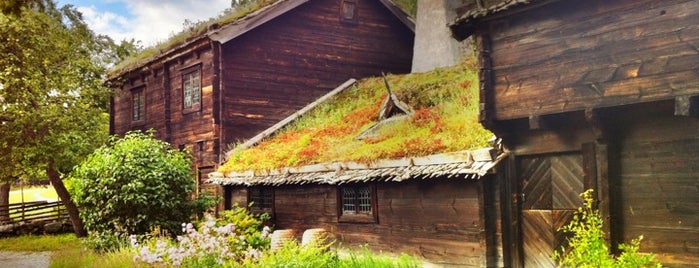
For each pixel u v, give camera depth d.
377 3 23.08
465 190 11.41
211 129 19.95
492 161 10.80
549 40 9.94
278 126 19.94
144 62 23.09
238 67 19.97
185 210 16.58
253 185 16.73
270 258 11.30
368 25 22.89
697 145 8.62
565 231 9.76
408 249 12.62
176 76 22.11
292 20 21.20
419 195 12.41
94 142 23.89
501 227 10.91
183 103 21.59
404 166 12.28
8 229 25.36
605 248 8.59
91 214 15.95
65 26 24.69
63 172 24.66
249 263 11.41
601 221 9.03
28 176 25.38
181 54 21.25
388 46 23.30
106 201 15.77
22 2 14.32
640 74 8.79
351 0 22.50
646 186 9.14
